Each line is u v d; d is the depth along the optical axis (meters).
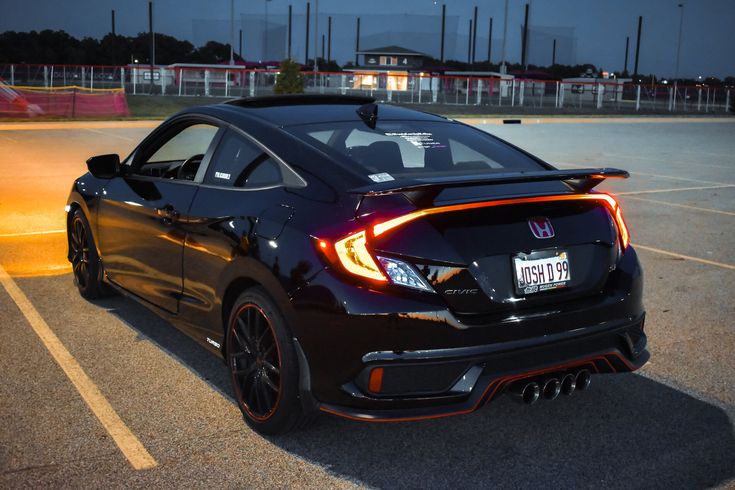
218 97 41.56
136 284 4.39
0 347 4.30
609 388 3.93
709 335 4.78
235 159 3.64
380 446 3.25
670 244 7.56
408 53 95.69
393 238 2.85
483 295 2.93
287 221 3.12
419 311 2.81
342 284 2.86
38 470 2.97
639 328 3.43
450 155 3.59
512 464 3.12
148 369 4.03
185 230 3.72
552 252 3.08
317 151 3.33
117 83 49.53
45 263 6.19
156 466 3.03
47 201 9.16
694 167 15.05
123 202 4.38
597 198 3.25
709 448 3.28
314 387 3.00
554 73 102.38
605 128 27.67
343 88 48.75
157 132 4.38
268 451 3.18
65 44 95.69
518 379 2.99
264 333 3.20
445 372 2.87
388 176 3.16
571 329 3.08
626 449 3.26
